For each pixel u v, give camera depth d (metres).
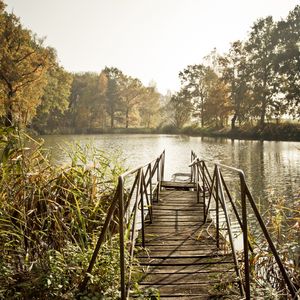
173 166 20.42
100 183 5.36
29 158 4.71
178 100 61.91
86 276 3.36
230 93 52.16
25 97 32.47
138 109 76.75
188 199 8.16
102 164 5.57
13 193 4.29
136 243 5.07
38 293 3.29
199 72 59.88
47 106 48.91
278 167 19.06
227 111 49.81
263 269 4.68
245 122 48.03
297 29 41.19
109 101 72.88
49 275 3.29
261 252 4.59
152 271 4.16
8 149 4.43
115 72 75.19
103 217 4.84
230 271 4.10
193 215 6.67
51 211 4.20
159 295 3.47
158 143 37.94
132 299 3.43
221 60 49.38
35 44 36.81
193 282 3.87
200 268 4.23
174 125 65.50
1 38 31.22
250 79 45.78
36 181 4.51
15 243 4.08
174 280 3.92
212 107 52.41
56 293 3.25
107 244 4.14
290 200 10.87
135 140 43.28
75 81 72.12
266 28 45.00
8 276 3.38
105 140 42.75
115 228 5.17
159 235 5.45
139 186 4.59
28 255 3.78
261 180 15.24
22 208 4.17
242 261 4.41
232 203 4.22
